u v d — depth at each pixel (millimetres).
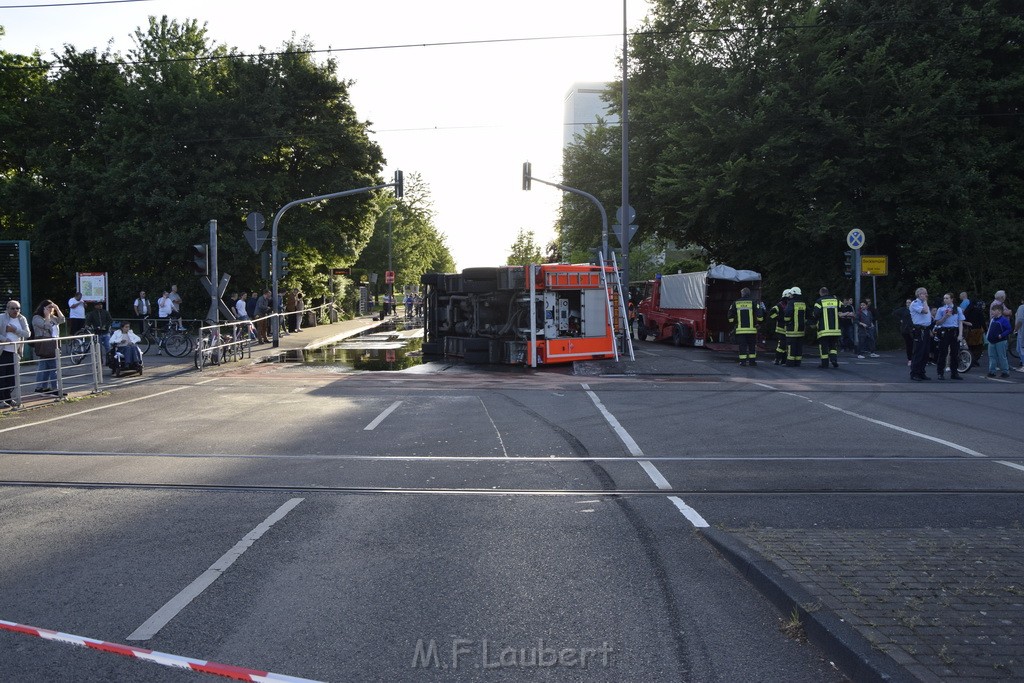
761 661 4191
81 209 34281
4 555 5910
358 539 6309
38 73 42438
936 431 11445
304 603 4996
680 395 15438
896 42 28469
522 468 8922
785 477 8508
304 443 10422
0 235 38312
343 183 36969
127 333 19484
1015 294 28078
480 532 6508
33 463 9195
